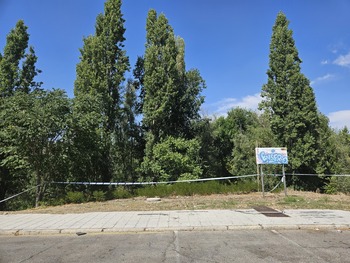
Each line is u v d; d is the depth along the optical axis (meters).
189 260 5.72
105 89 24.48
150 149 25.41
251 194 16.81
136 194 17.02
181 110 29.19
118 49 26.45
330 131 27.16
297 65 24.59
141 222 9.18
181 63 28.83
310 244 6.81
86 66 24.86
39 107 15.38
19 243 7.24
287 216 9.84
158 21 27.23
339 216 9.82
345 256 5.89
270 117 25.62
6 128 15.63
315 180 24.03
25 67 27.66
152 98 25.58
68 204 14.45
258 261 5.62
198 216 10.01
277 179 23.39
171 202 13.80
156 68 25.80
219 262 5.59
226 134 39.59
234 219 9.41
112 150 25.42
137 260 5.75
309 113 23.53
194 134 30.75
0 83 26.09
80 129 16.27
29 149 15.76
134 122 28.97
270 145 27.64
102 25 26.67
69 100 16.80
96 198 15.28
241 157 30.47
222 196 16.09
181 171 24.44
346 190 21.69
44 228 8.54
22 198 21.23
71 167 17.25
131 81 29.64
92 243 7.11
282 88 24.30
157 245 6.84
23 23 27.75
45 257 6.04
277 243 6.90
